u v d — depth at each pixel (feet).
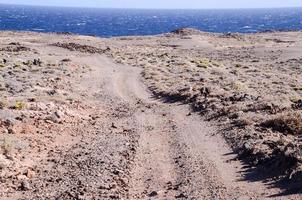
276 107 87.25
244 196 44.37
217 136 71.00
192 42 364.99
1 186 50.47
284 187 45.32
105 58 227.81
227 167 54.75
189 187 48.39
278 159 52.03
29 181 52.80
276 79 159.33
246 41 383.04
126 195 46.65
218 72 173.99
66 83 136.26
